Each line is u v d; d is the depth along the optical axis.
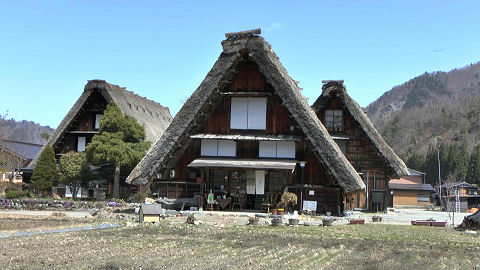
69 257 11.83
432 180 85.50
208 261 11.58
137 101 46.62
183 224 19.19
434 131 120.38
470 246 14.85
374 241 15.44
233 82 26.95
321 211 24.91
